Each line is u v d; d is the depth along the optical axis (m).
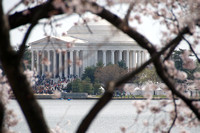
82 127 31.36
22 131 179.50
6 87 43.28
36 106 30.42
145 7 40.50
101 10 32.41
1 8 28.56
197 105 37.41
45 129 30.81
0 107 32.47
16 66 29.36
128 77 30.44
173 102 43.09
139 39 34.84
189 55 42.25
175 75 39.97
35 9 34.31
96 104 30.97
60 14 32.47
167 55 39.31
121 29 33.66
